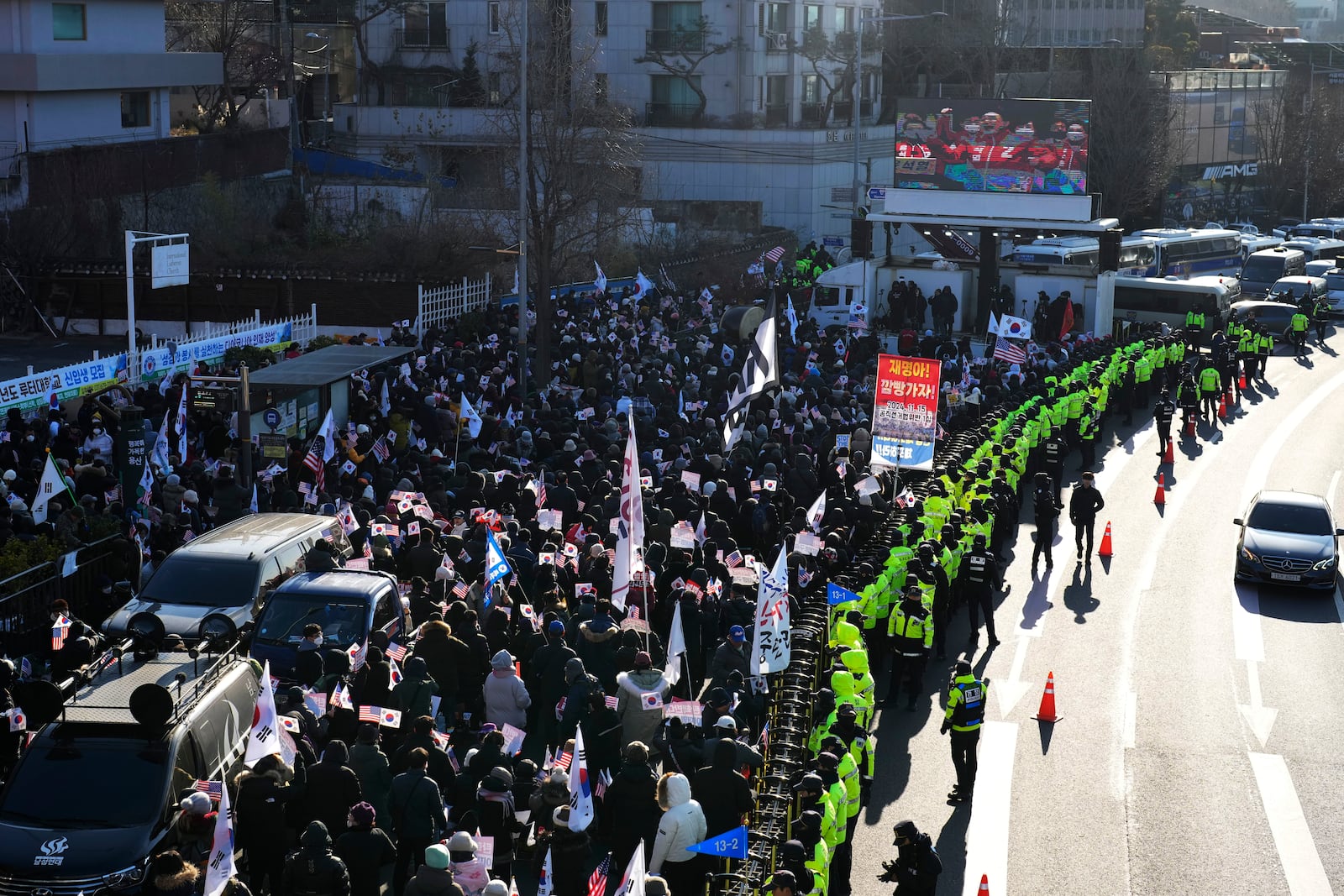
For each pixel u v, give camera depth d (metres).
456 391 28.83
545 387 35.59
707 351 34.78
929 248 77.50
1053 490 26.78
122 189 47.75
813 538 19.98
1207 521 29.48
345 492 22.02
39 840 11.91
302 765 12.61
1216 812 16.48
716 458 24.02
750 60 70.94
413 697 14.65
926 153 47.19
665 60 71.50
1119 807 16.58
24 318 43.12
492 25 72.25
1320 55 115.75
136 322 43.16
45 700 12.73
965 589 22.44
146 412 26.72
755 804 13.76
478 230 50.41
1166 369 40.84
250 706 14.25
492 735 13.52
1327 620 23.58
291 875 10.91
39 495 19.70
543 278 37.66
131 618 14.62
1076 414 33.00
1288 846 15.68
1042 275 47.31
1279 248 66.88
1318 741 18.53
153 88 56.50
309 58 75.69
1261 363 44.56
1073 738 18.53
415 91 74.12
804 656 17.56
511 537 19.66
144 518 21.02
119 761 12.45
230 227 49.84
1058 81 77.62
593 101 46.62
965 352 41.66
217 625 15.96
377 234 49.28
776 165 70.69
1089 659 21.48
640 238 55.22
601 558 18.72
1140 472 33.59
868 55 79.12
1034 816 16.28
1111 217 75.75
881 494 24.92
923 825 16.03
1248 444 36.44
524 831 14.02
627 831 13.08
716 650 18.09
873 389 31.78
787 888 10.96
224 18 64.25
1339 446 36.22
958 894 14.52
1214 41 125.94
